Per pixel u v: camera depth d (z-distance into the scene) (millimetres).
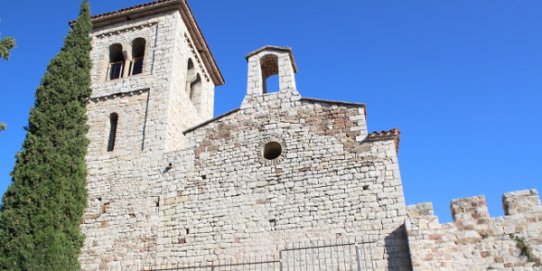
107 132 25219
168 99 25141
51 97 22484
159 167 22688
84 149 22328
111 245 20984
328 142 20812
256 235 19406
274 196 20125
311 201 19562
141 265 20062
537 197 17312
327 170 20125
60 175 20250
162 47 27469
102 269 20406
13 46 19719
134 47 29125
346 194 19344
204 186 21375
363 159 19969
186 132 23250
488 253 16734
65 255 18703
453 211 17797
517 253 16547
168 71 26281
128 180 22797
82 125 22891
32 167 19938
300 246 18656
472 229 17250
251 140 21938
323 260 18094
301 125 21641
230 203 20531
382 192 19000
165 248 20234
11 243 17922
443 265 16734
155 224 21016
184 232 20406
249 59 24656
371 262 17594
